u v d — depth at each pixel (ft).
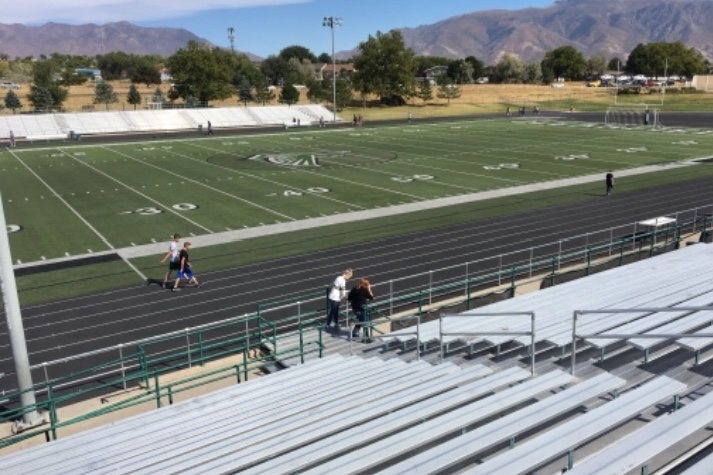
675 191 103.55
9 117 211.61
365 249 74.28
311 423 27.48
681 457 20.27
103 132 211.20
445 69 476.54
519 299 44.91
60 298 60.13
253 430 27.78
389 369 33.88
